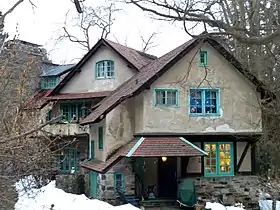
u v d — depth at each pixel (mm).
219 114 20609
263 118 21266
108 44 26719
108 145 20438
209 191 19969
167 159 20312
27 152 6250
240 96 21016
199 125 20312
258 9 16453
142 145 18688
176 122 20016
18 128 5996
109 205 17641
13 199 6879
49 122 5676
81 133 26828
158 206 18703
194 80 20422
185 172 19844
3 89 6055
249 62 22359
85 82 28094
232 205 19344
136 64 26016
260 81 20859
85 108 27406
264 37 12773
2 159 5734
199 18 13344
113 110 20734
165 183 20250
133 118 20984
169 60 19656
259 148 22375
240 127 20797
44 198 18359
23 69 7176
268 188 17219
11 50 6789
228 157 20703
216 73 20766
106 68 27188
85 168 22844
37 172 6844
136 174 19578
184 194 18172
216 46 20453
